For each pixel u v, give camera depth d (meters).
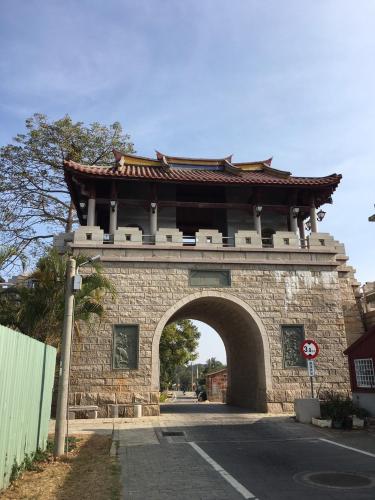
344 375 17.84
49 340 13.71
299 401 15.18
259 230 20.91
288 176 22.67
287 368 17.69
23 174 25.92
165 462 9.16
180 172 22.33
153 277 18.02
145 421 15.23
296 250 19.17
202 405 24.91
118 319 17.34
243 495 6.81
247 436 12.58
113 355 16.91
